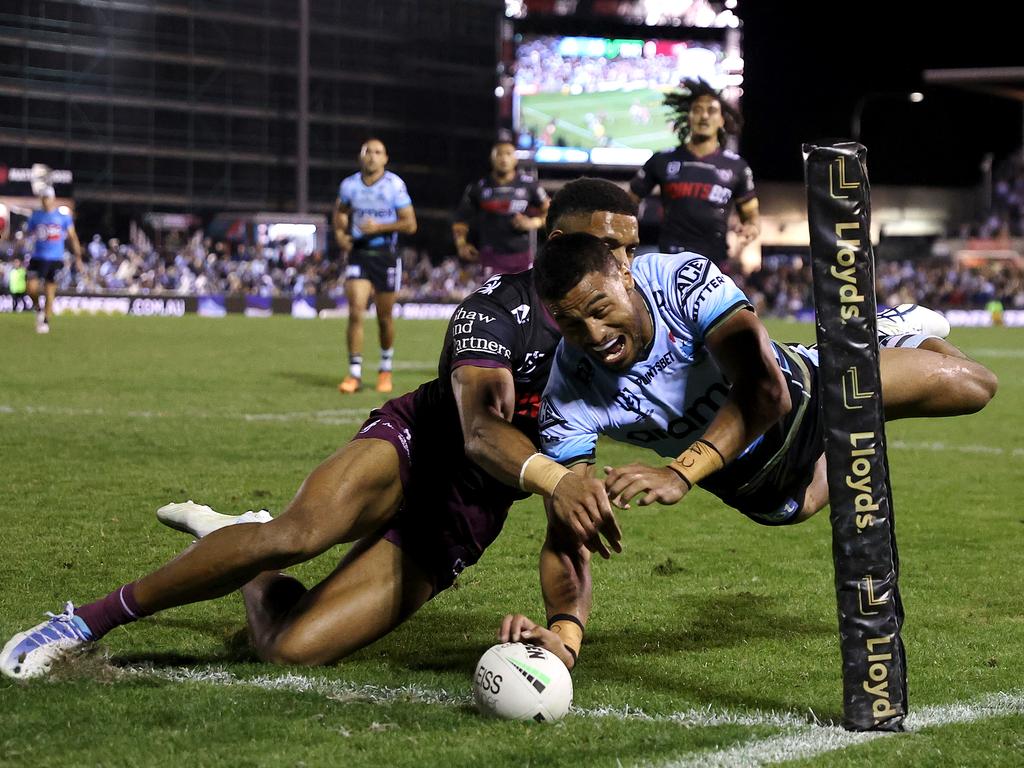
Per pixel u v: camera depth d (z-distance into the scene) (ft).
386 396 39.68
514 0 161.68
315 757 9.37
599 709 10.75
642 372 10.95
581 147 163.32
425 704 10.81
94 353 57.62
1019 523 20.75
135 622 13.78
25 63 150.71
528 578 16.34
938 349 14.03
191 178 162.40
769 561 17.63
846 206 9.48
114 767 9.16
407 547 12.38
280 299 113.80
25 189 148.25
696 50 163.12
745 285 149.48
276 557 11.50
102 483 23.04
